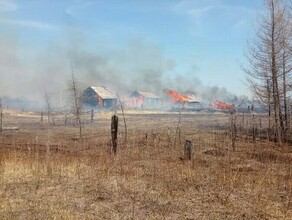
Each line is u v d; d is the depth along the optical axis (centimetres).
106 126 3716
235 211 918
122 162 1535
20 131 3284
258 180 1209
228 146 2116
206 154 1912
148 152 1891
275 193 1088
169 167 1435
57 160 1520
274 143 2450
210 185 1166
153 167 1444
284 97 2770
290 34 2795
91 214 880
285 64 2772
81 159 1594
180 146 2194
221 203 982
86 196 1029
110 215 878
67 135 2909
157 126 3688
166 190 1090
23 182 1168
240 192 1094
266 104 2856
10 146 2200
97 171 1335
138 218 862
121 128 3456
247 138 2623
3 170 1304
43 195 1030
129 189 1095
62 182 1179
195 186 1148
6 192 1046
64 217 841
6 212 868
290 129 2742
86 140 2528
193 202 992
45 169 1343
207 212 911
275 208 938
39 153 1827
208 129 3288
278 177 1296
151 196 1038
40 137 2795
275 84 2750
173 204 971
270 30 2802
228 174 1266
